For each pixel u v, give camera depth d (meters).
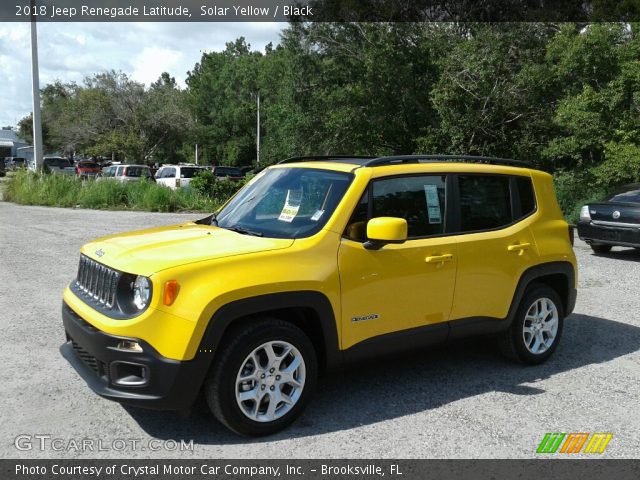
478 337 5.08
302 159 5.26
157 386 3.60
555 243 5.55
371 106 25.28
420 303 4.60
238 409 3.79
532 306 5.41
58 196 21.84
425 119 25.12
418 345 4.66
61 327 6.27
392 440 3.93
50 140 61.19
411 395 4.71
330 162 4.86
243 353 3.78
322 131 26.66
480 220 5.09
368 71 24.38
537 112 23.28
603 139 18.92
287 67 27.02
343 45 25.41
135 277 3.77
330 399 4.60
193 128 50.66
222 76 72.81
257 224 4.60
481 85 22.80
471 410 4.44
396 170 4.64
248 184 5.37
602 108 18.95
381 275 4.36
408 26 24.69
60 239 12.66
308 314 4.21
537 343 5.47
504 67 22.75
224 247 4.03
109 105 48.22
